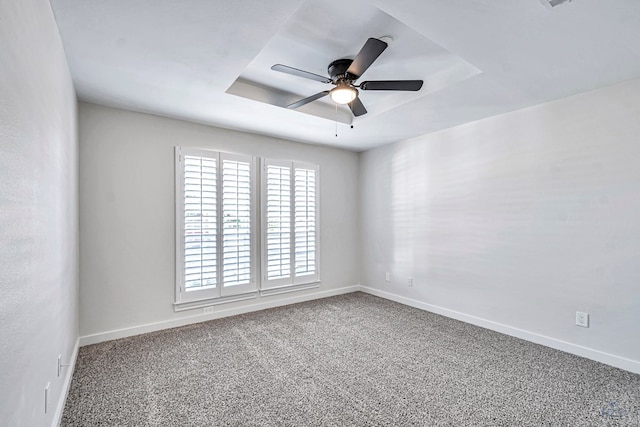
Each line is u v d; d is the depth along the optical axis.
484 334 3.07
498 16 1.61
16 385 1.04
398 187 4.27
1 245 0.90
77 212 2.63
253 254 3.77
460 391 2.08
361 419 1.80
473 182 3.37
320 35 2.08
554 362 2.48
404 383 2.18
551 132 2.76
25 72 1.12
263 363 2.46
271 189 3.93
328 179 4.57
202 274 3.37
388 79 2.70
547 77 2.30
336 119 3.39
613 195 2.42
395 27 1.99
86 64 2.11
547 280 2.79
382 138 4.09
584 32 1.74
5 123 0.93
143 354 2.60
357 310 3.86
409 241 4.10
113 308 2.92
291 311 3.80
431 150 3.81
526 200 2.93
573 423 1.75
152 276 3.12
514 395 2.03
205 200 3.39
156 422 1.76
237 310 3.67
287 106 2.76
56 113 1.67
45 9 1.42
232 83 2.45
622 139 2.38
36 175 1.27
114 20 1.65
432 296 3.81
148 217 3.11
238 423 1.76
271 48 2.24
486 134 3.25
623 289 2.38
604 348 2.46
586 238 2.56
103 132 2.89
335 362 2.48
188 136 3.35
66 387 1.98
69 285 2.16
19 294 1.06
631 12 1.55
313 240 4.35
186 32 1.77
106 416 1.81
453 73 2.45
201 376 2.26
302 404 1.94
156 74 2.28
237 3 1.54
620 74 2.25
